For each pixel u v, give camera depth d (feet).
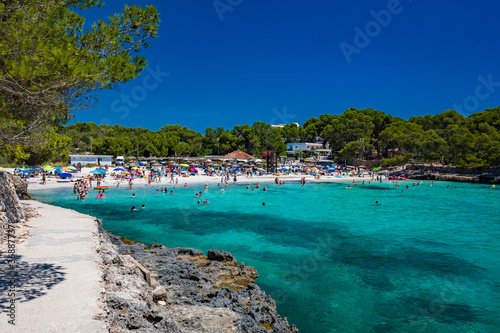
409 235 74.18
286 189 175.01
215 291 35.76
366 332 32.50
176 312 28.09
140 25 27.14
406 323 34.42
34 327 16.06
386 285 44.47
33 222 44.32
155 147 332.60
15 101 25.48
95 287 22.03
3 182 40.91
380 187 189.67
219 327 25.68
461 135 250.16
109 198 130.72
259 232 75.92
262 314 31.78
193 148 362.53
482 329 33.35
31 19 22.15
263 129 422.82
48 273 24.44
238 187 178.40
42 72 21.02
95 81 23.85
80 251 30.60
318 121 469.98
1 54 19.86
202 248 61.87
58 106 26.43
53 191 141.79
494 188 186.19
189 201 126.11
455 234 75.46
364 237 72.02
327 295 40.91
